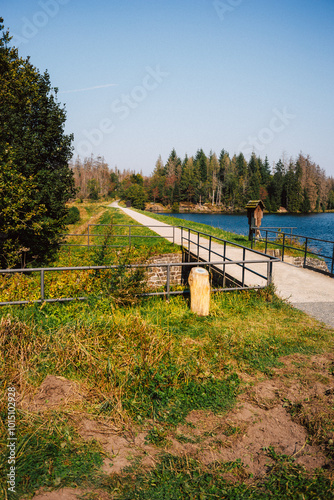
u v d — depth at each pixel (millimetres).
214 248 15789
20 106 13750
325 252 26922
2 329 4879
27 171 13547
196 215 86062
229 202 105125
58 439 3195
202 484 2789
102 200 97000
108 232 8992
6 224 12359
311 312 7066
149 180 128875
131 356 4699
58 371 4375
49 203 14242
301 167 92188
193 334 5742
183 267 14859
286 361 4965
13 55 13844
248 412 3773
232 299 7613
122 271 7340
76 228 27828
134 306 6969
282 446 3262
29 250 14547
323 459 3045
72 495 2605
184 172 117312
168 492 2695
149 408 3807
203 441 3336
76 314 6191
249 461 3084
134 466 2953
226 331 5883
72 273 7809
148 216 34812
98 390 3967
